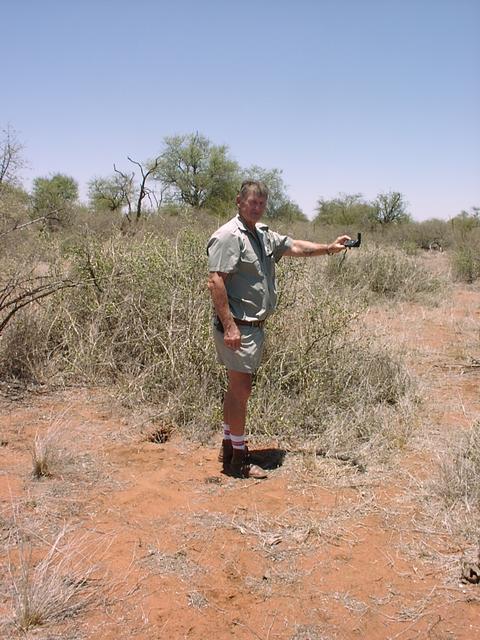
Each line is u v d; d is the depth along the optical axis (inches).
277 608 105.7
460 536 127.6
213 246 143.9
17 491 138.9
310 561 118.7
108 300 233.5
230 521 130.6
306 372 197.8
